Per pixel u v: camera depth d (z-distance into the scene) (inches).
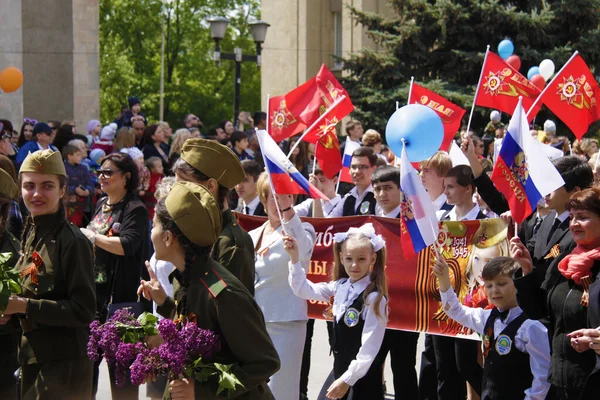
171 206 139.9
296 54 1197.1
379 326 203.9
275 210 226.1
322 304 259.1
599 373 161.0
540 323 191.2
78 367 183.2
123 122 610.9
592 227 166.9
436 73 870.4
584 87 282.2
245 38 2140.7
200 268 140.2
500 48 504.1
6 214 202.4
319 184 293.6
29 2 863.7
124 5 1942.7
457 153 302.4
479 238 239.3
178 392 136.3
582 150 446.3
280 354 218.8
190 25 2058.3
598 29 855.1
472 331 232.4
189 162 181.9
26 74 871.1
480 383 236.2
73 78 878.4
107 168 238.7
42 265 179.8
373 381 214.4
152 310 232.8
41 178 180.4
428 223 205.2
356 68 895.1
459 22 831.7
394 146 238.5
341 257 213.5
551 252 192.4
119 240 231.6
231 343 137.6
